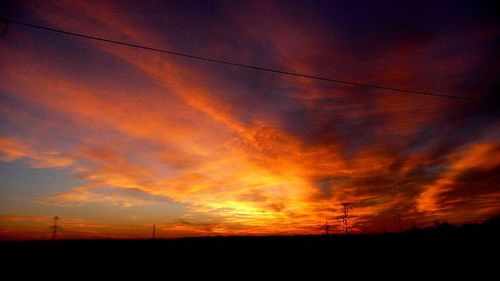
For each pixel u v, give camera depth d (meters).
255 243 34.28
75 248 32.41
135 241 36.78
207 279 20.30
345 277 19.12
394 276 18.27
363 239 31.75
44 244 34.31
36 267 24.28
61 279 20.61
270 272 21.84
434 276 17.31
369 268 20.92
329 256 25.89
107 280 20.38
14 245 33.34
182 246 33.47
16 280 20.39
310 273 20.95
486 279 15.89
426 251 23.17
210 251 30.42
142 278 20.88
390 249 25.50
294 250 29.42
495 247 21.52
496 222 27.48
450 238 25.80
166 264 25.34
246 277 20.61
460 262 19.47
